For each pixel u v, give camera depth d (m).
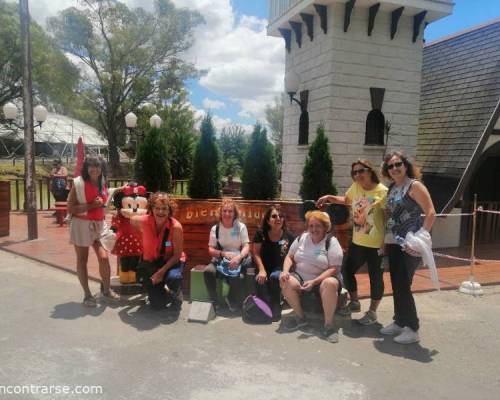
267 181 6.50
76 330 4.35
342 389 3.34
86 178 4.92
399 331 4.49
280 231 5.18
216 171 6.46
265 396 3.20
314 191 6.39
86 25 33.34
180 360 3.76
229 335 4.36
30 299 5.29
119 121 36.69
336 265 4.57
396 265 4.33
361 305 5.45
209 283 5.01
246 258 5.18
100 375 3.44
